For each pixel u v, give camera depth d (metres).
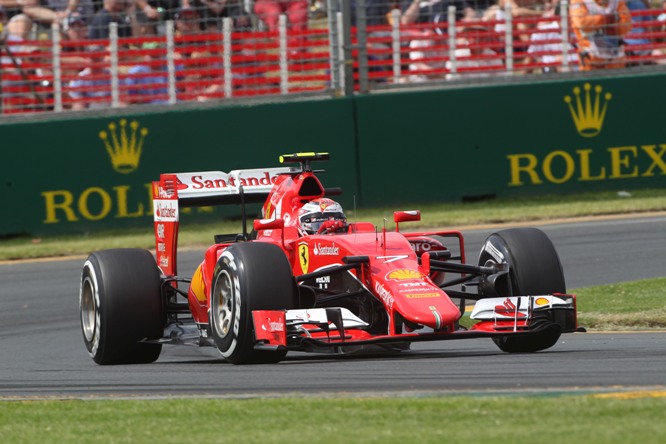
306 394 20.86
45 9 62.03
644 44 64.62
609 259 45.44
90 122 58.50
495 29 64.62
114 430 18.45
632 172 61.03
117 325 28.98
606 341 28.95
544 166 60.94
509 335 24.20
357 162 60.59
